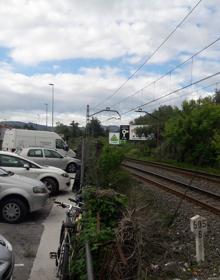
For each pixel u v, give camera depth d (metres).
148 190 19.75
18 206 11.91
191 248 9.40
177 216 13.05
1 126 62.59
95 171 19.48
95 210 8.73
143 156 60.81
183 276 7.59
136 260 6.72
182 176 28.34
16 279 7.34
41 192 12.24
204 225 8.40
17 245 9.45
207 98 44.78
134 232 6.88
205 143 41.94
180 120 43.75
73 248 7.02
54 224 11.75
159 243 9.04
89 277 3.99
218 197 16.98
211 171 35.00
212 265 8.16
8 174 12.66
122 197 9.54
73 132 73.31
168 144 50.81
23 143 32.84
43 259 8.47
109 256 6.65
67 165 25.97
